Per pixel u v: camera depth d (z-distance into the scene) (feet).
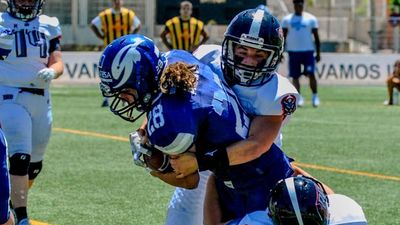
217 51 32.73
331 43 187.52
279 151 32.27
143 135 30.53
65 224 46.39
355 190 57.00
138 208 50.57
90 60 153.79
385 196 55.01
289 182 27.89
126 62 29.43
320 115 107.45
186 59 30.78
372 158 70.95
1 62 46.32
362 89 155.84
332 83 160.35
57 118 99.55
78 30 172.24
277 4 188.03
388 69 160.66
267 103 30.81
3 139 27.14
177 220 35.91
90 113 105.81
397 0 205.16
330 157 71.20
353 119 103.14
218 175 31.60
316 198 27.35
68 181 59.06
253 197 32.07
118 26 120.88
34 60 46.83
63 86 152.76
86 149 74.54
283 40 31.24
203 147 30.19
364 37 189.67
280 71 149.59
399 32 178.40
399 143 80.59
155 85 29.86
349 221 29.35
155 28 171.01
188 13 121.90
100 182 58.85
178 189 36.09
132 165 66.13
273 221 28.14
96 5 172.14
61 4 171.73
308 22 115.44
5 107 45.70
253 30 30.30
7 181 27.27
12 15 47.03
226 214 33.19
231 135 29.96
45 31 47.52
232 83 31.19
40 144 47.93
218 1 164.76
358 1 219.82
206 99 29.37
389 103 125.90
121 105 32.60
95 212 49.39
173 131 28.30
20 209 44.42
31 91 46.65
